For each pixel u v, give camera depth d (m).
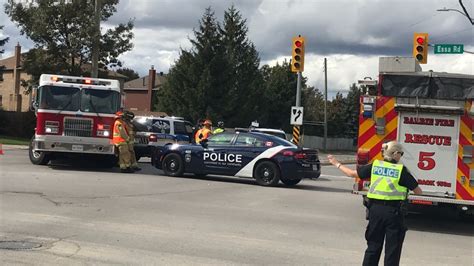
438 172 10.00
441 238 9.17
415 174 10.10
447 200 9.82
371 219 5.98
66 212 9.20
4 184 11.93
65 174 14.55
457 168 9.91
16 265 5.96
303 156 14.99
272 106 59.06
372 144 10.32
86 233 7.70
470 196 9.84
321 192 14.63
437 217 11.88
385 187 5.93
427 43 19.69
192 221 9.04
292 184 16.09
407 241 8.69
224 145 15.60
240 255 6.92
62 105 15.80
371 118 10.32
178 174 16.02
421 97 10.07
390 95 10.22
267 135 15.51
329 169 25.92
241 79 49.44
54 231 7.72
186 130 20.31
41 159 16.77
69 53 26.62
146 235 7.78
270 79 61.31
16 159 18.48
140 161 21.52
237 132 15.67
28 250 6.61
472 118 9.84
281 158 14.95
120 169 16.39
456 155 9.91
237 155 15.32
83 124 15.91
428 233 9.66
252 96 49.91
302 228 9.02
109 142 16.12
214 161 15.58
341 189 15.90
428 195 10.02
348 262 6.84
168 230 8.20
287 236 8.28
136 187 12.91
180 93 46.41
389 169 5.98
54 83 15.81
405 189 5.97
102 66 28.19
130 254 6.68
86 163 18.75
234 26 53.12
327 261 6.84
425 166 10.06
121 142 16.16
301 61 21.14
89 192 11.61
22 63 28.75
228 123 46.56
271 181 15.03
